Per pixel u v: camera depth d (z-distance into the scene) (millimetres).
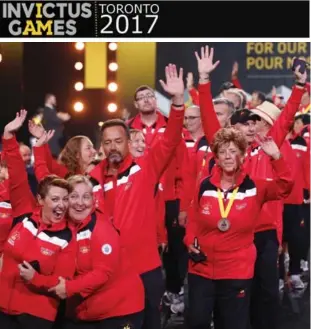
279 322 9273
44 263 6512
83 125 10930
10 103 10961
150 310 7305
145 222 7250
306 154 11008
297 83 8102
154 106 9906
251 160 8219
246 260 7215
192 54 11305
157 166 7340
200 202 7199
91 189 6531
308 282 11078
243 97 10914
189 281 7367
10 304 6586
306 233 10789
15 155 7062
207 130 8188
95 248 6441
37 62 10945
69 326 6734
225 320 7320
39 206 6660
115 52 10836
